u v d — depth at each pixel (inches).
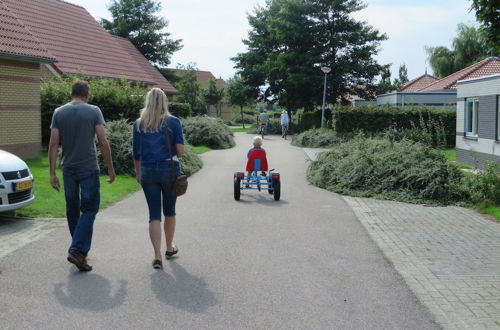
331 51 1630.2
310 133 1085.1
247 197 427.5
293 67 1579.7
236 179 406.0
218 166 668.1
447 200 416.8
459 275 220.8
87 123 219.5
